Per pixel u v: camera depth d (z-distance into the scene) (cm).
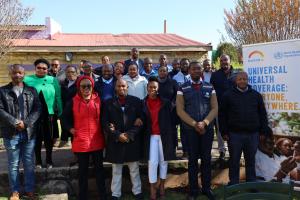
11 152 545
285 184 320
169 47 1442
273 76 578
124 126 552
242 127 555
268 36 1602
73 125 557
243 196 326
